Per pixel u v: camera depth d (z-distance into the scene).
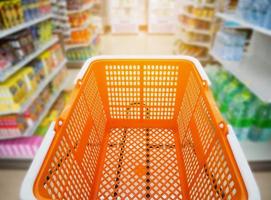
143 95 1.38
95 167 1.15
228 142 0.73
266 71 2.10
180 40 5.35
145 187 1.06
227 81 2.30
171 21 7.80
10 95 1.77
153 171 1.14
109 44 6.79
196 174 1.00
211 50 2.82
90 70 1.20
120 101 1.40
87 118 1.10
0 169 2.17
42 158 0.67
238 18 2.03
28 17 2.23
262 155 2.05
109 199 1.03
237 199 0.61
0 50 1.81
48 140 0.73
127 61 1.27
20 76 1.95
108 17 8.36
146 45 6.68
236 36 2.32
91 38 4.96
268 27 1.57
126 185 1.07
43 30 2.64
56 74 2.97
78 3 4.23
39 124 2.42
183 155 1.20
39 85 2.35
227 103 2.19
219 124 0.78
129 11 7.74
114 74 1.31
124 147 1.30
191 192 1.00
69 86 3.69
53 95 2.81
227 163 0.71
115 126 1.47
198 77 1.11
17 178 2.07
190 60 1.25
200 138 1.00
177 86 1.34
